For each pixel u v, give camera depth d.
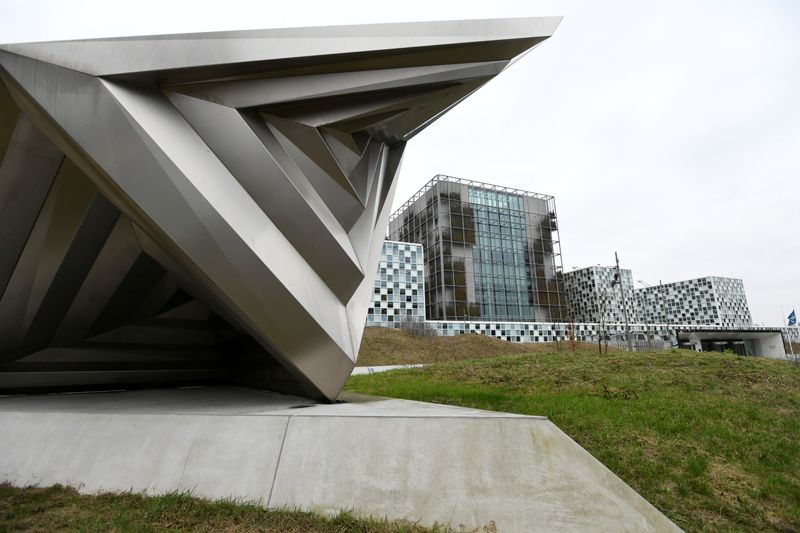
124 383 10.39
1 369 8.98
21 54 5.13
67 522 4.21
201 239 6.01
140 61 5.73
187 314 10.55
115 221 7.59
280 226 6.92
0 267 7.48
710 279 103.69
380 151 9.88
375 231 10.14
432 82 7.71
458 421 4.79
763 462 6.56
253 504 4.56
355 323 8.51
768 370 12.65
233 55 6.19
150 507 4.46
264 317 6.62
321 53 6.55
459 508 4.33
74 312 8.82
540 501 4.34
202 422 5.46
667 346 43.19
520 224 57.56
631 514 4.27
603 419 7.86
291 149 7.53
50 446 5.86
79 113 5.36
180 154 5.92
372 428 4.90
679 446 6.84
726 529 4.74
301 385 8.05
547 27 7.32
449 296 51.00
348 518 4.24
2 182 6.43
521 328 53.53
